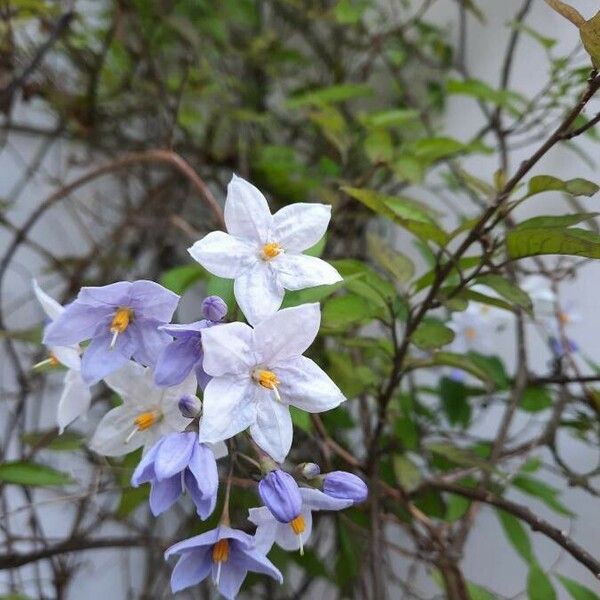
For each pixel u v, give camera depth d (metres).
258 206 0.17
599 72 0.17
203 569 0.16
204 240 0.16
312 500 0.16
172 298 0.16
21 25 0.30
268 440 0.15
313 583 0.35
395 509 0.25
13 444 0.32
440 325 0.20
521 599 0.31
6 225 0.30
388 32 0.37
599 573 0.19
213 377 0.15
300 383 0.16
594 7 0.29
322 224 0.17
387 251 0.22
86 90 0.34
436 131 0.35
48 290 0.35
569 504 0.30
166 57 0.35
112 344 0.16
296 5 0.38
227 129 0.35
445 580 0.21
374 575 0.21
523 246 0.18
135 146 0.36
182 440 0.15
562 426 0.27
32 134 0.34
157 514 0.15
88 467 0.29
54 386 0.33
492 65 0.35
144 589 0.33
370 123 0.27
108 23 0.35
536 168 0.33
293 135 0.38
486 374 0.22
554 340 0.28
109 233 0.36
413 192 0.38
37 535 0.29
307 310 0.15
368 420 0.27
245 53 0.37
